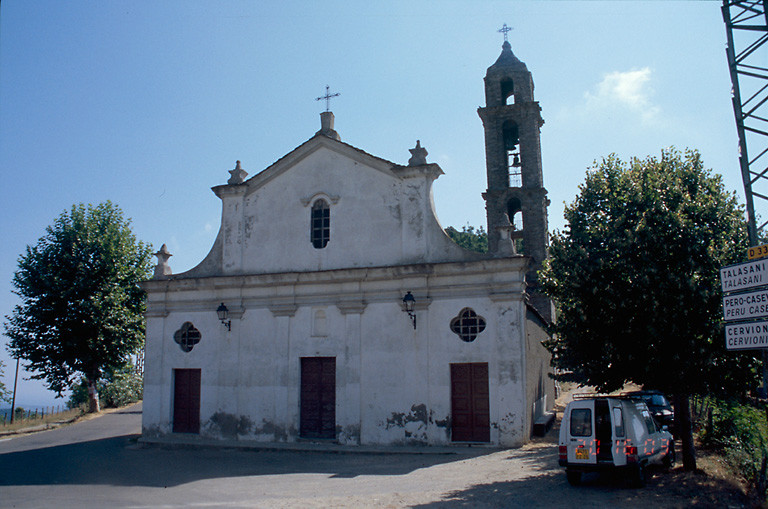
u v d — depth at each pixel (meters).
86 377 31.08
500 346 17.05
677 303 11.45
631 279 11.95
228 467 15.77
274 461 16.58
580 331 12.79
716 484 11.38
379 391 18.09
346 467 15.30
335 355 18.86
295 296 19.61
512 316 17.09
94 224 30.69
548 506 10.13
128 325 30.45
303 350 19.23
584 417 11.72
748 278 8.66
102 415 31.69
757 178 10.31
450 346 17.59
